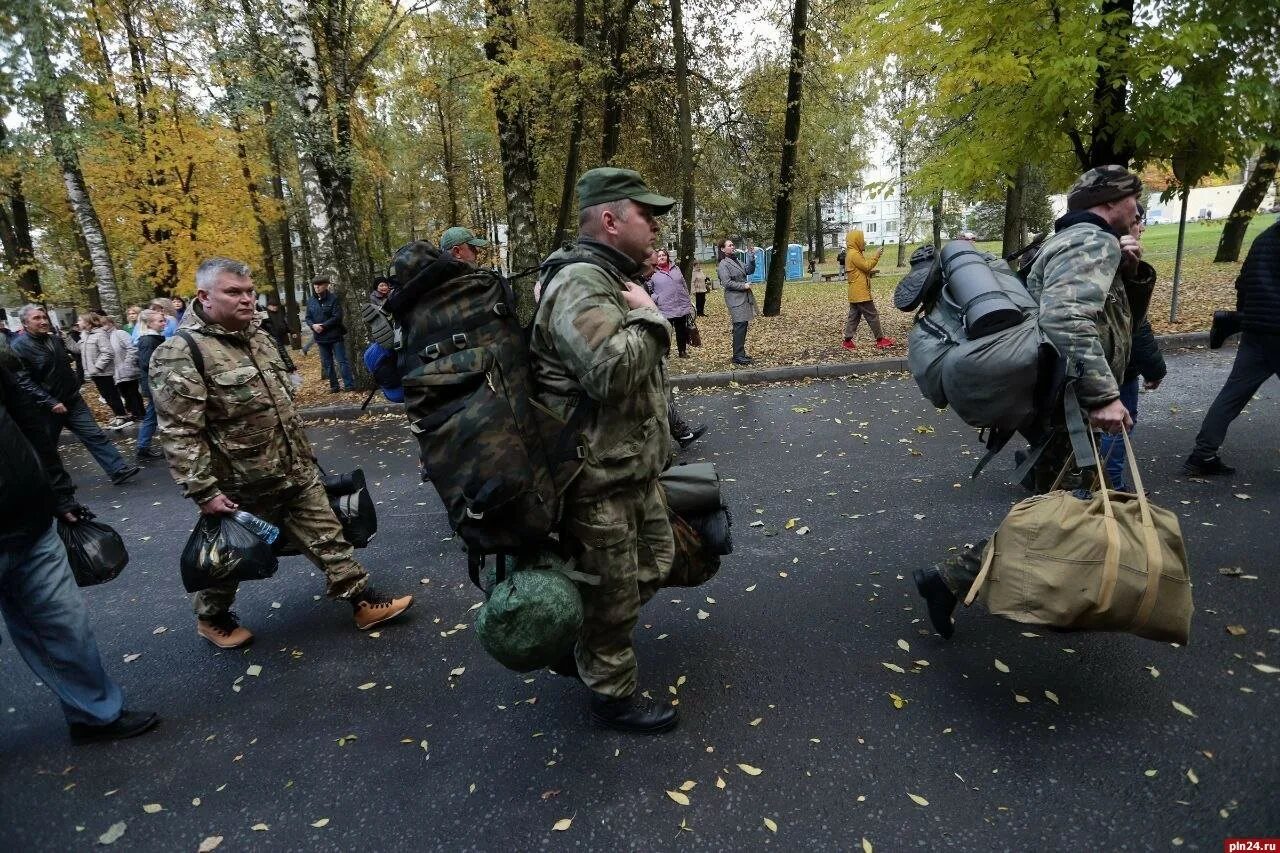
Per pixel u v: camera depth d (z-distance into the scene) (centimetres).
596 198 223
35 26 936
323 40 1077
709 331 1455
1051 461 284
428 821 226
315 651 341
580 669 257
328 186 1062
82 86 1108
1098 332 263
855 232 1023
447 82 1198
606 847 210
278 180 2058
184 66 1266
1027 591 230
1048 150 810
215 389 312
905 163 2116
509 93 1144
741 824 214
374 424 905
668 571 262
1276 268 405
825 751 241
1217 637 284
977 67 702
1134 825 202
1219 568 335
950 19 739
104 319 1066
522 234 1288
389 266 220
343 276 1083
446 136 2244
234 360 320
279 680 317
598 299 207
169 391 300
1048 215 3359
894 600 338
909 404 725
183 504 627
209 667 334
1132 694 256
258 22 952
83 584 289
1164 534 223
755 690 278
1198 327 911
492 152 2123
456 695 294
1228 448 494
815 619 327
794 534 425
